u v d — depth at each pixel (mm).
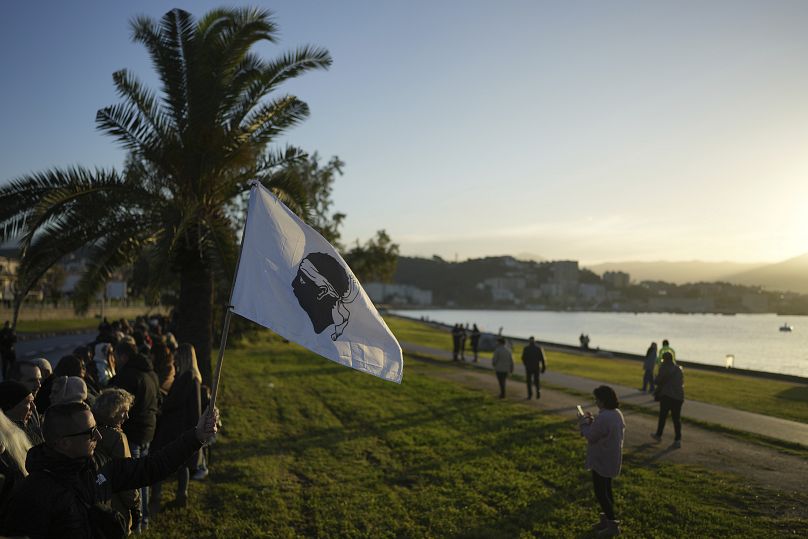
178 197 13266
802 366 49750
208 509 7504
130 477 3299
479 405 15578
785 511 7496
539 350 17328
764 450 10883
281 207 4398
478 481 8688
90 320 57875
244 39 13305
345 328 4316
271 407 14578
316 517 7297
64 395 4230
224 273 13164
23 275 11906
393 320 115438
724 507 7629
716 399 17938
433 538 6691
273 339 37969
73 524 2732
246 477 8844
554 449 10562
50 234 11945
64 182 11852
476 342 30609
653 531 6801
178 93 13406
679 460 10070
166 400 6922
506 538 6645
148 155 13031
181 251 13453
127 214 13000
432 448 10664
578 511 7461
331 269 4387
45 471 2787
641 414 14969
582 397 17859
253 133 14164
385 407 14930
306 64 13742
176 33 13297
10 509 2725
